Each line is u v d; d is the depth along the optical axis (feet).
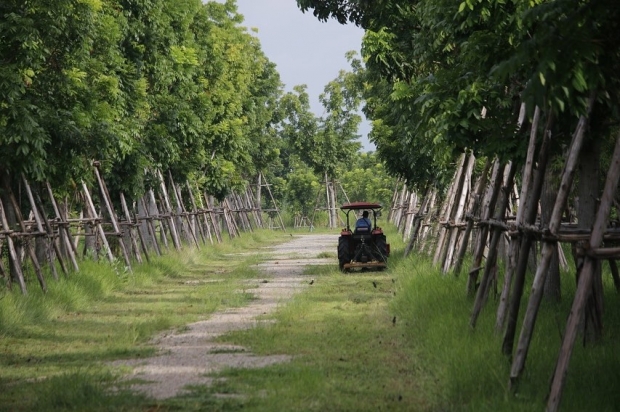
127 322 84.94
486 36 61.00
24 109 85.30
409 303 84.48
